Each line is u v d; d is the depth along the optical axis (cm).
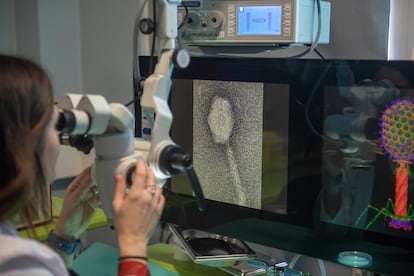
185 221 157
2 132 92
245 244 158
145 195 104
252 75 139
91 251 170
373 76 122
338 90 128
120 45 208
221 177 148
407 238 122
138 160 107
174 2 119
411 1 142
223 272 159
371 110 124
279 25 136
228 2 141
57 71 220
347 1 152
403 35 144
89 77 224
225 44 145
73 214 125
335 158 130
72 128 100
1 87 93
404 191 121
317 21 143
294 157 136
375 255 127
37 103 97
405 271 123
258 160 141
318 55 159
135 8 199
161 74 114
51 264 95
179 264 165
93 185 124
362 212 128
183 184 155
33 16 214
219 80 144
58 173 217
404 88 119
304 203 136
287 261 165
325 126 130
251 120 141
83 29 223
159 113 111
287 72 133
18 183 92
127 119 106
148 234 104
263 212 143
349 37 153
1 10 221
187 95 150
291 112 134
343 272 156
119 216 103
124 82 208
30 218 103
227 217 149
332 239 133
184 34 147
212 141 148
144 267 101
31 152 95
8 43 225
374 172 125
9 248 90
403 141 120
